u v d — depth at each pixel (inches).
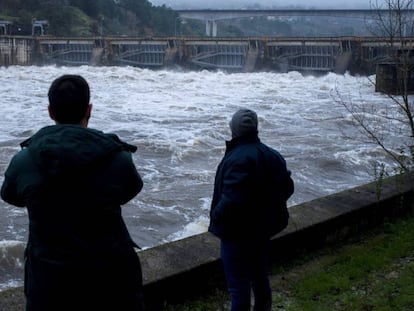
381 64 2064.5
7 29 4276.6
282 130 1257.4
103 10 5644.7
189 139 1097.4
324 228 288.2
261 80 2760.8
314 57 3198.8
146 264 225.3
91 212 112.2
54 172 108.3
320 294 236.5
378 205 323.0
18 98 1834.4
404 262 270.8
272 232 175.9
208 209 643.5
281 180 174.6
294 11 4975.4
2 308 187.2
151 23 6127.0
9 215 597.3
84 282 111.7
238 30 7534.5
